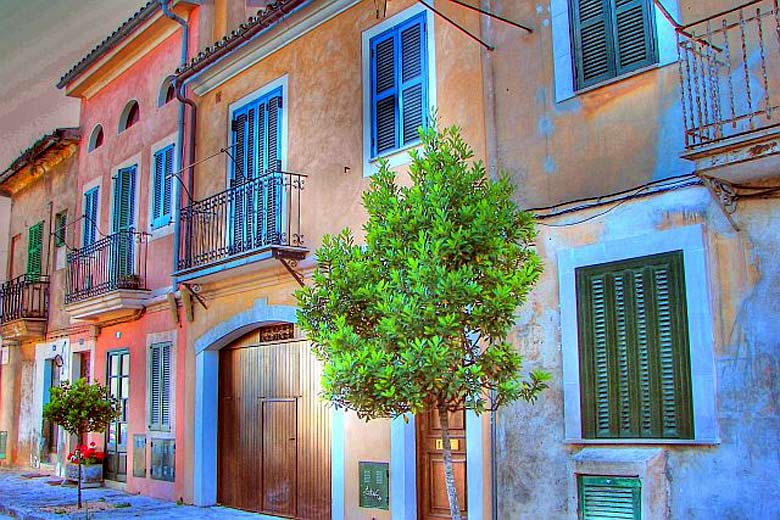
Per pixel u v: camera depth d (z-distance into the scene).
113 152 18.05
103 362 17.56
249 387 12.95
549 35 8.57
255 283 12.46
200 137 14.48
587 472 7.39
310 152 11.77
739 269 6.80
